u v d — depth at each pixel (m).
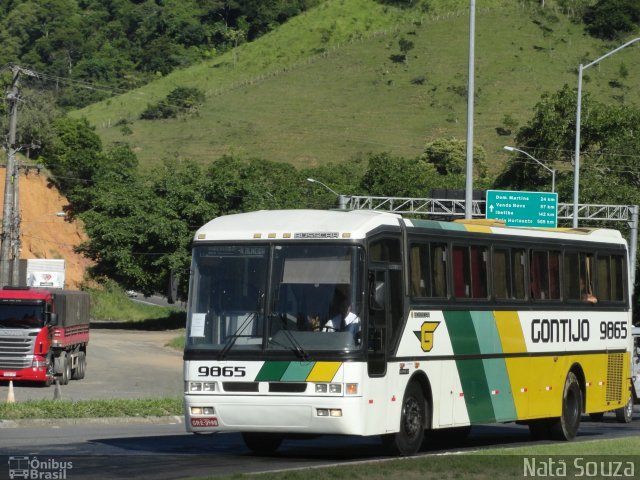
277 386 26.91
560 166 193.25
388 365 27.97
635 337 51.91
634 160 150.62
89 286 159.50
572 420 36.88
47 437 34.41
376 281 27.64
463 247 31.91
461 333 31.28
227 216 29.08
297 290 27.34
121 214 131.12
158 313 162.88
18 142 168.88
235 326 27.47
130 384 64.25
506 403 33.19
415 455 29.08
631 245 92.00
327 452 30.98
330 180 188.75
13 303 61.09
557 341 36.06
